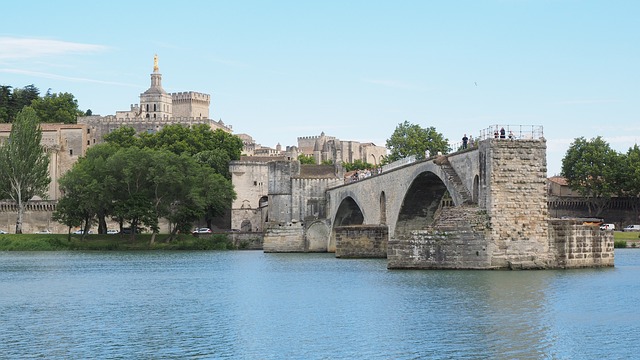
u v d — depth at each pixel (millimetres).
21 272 102312
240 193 199375
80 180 159750
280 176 164000
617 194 187000
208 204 172250
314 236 159500
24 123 170500
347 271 93875
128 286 82125
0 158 169500
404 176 105375
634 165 183875
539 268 83500
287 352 45531
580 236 86000
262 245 173250
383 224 120000
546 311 57125
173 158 163750
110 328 54188
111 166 159750
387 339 48344
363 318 55875
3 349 47469
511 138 83125
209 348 47031
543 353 44312
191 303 66688
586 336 48500
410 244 85875
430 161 95500
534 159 83250
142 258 134875
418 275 80000
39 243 161625
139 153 160750
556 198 191875
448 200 133000
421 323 53250
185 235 175625
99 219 175875
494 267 82500
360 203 133125
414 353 44625
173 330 53000
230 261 124250
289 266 108250
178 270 104750
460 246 83438
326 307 61750
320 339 48844
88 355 45688
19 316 60156
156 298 70812
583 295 64438
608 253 88562
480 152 84125
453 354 44281
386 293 67375
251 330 52406
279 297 69188
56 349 47375
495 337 48375
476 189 86250
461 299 62938
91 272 101938
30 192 171125
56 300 70062
